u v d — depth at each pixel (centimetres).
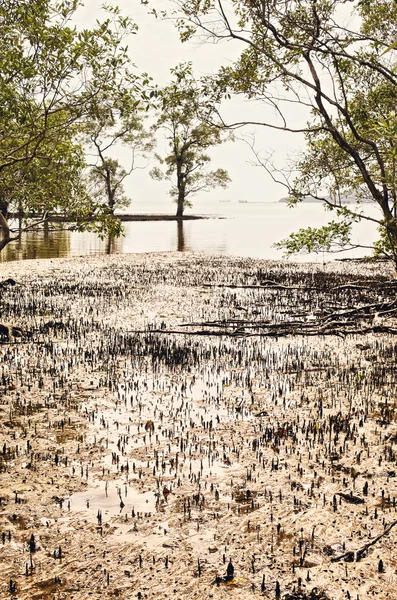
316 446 572
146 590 350
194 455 548
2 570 367
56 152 859
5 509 443
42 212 902
